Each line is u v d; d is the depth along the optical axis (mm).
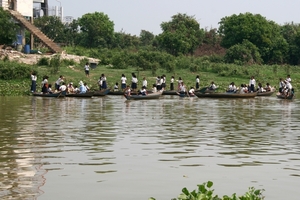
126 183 12602
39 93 40156
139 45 96688
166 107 32219
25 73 46156
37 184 12445
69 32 87000
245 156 15828
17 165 14289
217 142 18281
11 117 25328
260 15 87000
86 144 17578
